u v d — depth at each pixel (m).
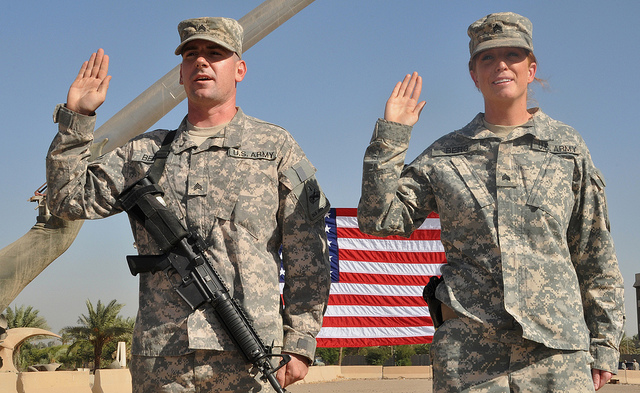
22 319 40.81
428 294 4.20
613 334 4.07
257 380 3.76
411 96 4.04
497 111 4.16
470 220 4.00
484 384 3.74
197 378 3.69
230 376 3.72
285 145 4.14
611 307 4.10
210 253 3.88
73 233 6.41
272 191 4.05
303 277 4.02
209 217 3.93
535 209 3.93
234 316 3.71
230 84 4.15
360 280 14.88
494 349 3.79
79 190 4.05
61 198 4.02
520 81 4.10
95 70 4.03
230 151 4.05
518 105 4.15
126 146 4.28
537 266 3.85
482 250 3.95
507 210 3.95
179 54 4.18
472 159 4.14
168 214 3.89
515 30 4.07
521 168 4.02
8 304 6.22
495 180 4.02
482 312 3.84
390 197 3.97
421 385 26.47
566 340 3.74
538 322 3.76
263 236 3.99
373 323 14.76
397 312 14.88
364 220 4.06
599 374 4.09
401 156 3.97
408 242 15.20
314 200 4.07
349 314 14.74
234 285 3.85
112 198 4.15
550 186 3.98
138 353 3.80
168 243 3.84
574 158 4.08
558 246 3.94
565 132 4.18
